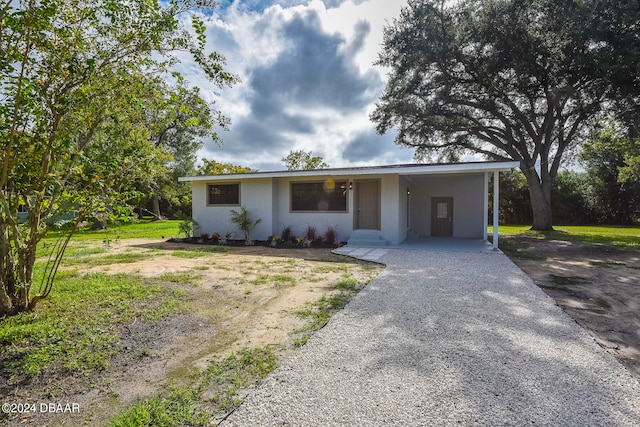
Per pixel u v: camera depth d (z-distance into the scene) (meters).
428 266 7.36
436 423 2.06
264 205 12.78
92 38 3.79
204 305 4.54
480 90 17.53
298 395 2.38
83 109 3.88
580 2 13.01
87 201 3.83
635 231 18.59
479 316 4.05
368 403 2.27
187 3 3.91
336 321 3.90
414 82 17.77
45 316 3.80
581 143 19.81
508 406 2.24
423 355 3.00
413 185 14.66
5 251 3.77
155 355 3.07
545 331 3.57
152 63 4.10
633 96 13.18
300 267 7.38
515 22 14.42
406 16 16.48
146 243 12.41
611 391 2.42
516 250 10.35
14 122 3.29
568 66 14.29
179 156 27.72
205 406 2.29
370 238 11.53
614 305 4.61
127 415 2.17
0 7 3.10
